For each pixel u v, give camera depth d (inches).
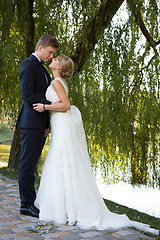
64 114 107.9
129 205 231.8
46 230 94.0
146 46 268.2
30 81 104.7
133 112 268.4
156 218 174.4
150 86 252.5
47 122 114.2
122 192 277.3
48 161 106.4
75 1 206.5
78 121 111.7
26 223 100.6
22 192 109.7
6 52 199.3
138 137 282.4
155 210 217.9
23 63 107.0
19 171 109.8
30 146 108.3
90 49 222.1
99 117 231.1
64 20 209.9
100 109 232.5
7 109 234.7
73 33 215.2
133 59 243.0
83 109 221.9
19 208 117.6
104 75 230.5
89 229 96.5
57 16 208.5
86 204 102.6
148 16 236.2
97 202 105.0
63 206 101.7
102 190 285.4
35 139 108.9
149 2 233.9
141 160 284.7
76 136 108.7
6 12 194.2
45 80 113.3
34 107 105.8
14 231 92.9
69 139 105.7
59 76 109.5
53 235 90.7
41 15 212.8
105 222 100.7
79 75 228.1
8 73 216.7
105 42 227.6
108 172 268.5
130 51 228.4
